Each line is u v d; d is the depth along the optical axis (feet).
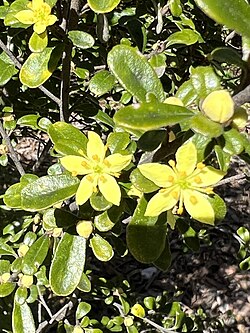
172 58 0.39
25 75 0.24
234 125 0.17
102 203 0.21
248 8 0.16
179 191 0.19
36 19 0.23
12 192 0.25
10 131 0.38
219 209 0.20
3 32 0.36
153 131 0.19
